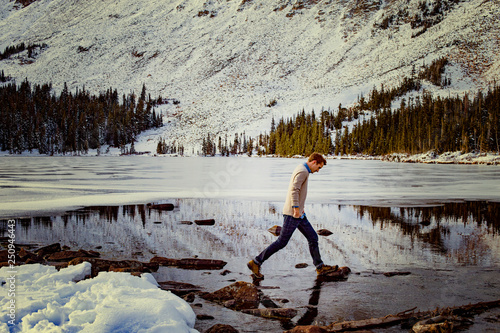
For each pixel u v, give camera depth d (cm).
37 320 232
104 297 280
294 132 10000
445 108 9112
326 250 500
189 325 269
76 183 1516
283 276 399
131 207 879
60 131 11669
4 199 1002
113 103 15325
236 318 292
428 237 576
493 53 15588
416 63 16675
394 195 1129
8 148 11119
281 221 711
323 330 257
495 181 1708
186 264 436
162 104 18200
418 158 6481
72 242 541
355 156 8406
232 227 655
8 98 13962
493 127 6412
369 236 584
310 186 1423
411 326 275
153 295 294
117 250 496
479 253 484
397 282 375
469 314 296
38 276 344
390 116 9644
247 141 11812
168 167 3169
